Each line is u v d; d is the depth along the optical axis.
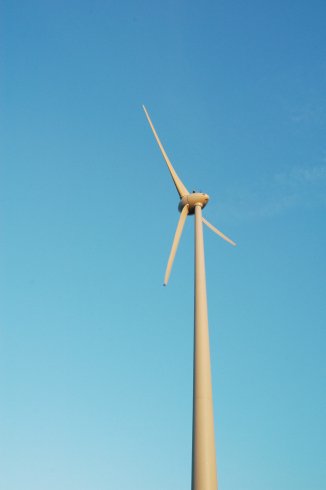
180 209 32.19
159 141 36.56
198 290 25.27
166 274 30.00
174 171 34.34
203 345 23.25
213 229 33.44
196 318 24.23
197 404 21.58
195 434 20.88
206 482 19.64
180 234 31.27
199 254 26.98
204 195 31.75
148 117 37.84
